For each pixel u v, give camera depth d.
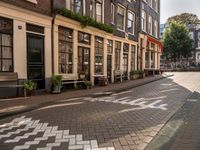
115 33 19.72
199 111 8.09
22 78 10.68
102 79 16.05
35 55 11.56
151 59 30.17
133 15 23.66
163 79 22.83
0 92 9.84
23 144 4.98
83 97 11.10
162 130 5.84
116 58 20.34
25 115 7.54
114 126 6.19
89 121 6.70
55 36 12.68
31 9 11.20
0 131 5.91
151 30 29.53
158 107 8.70
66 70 13.79
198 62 54.06
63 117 7.19
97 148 4.70
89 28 15.53
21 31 10.63
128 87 15.19
